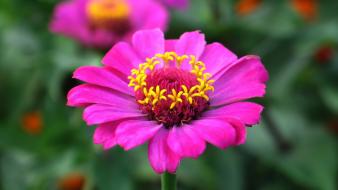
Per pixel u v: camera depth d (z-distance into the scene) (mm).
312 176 427
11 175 440
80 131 428
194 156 258
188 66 305
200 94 288
